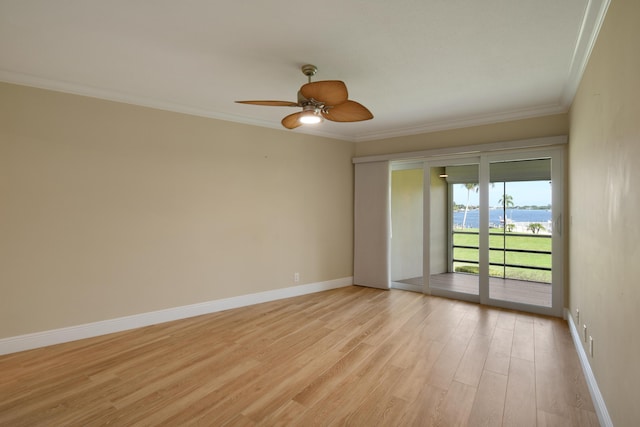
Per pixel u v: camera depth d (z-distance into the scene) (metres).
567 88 3.19
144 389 2.30
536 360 2.74
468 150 4.39
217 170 4.12
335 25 2.16
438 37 2.31
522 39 2.33
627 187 1.56
